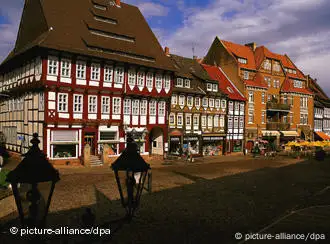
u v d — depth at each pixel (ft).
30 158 21.15
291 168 94.22
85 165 86.79
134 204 32.86
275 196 53.52
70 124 87.51
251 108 150.82
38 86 84.58
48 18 90.12
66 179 67.00
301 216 39.68
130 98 102.17
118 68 98.53
